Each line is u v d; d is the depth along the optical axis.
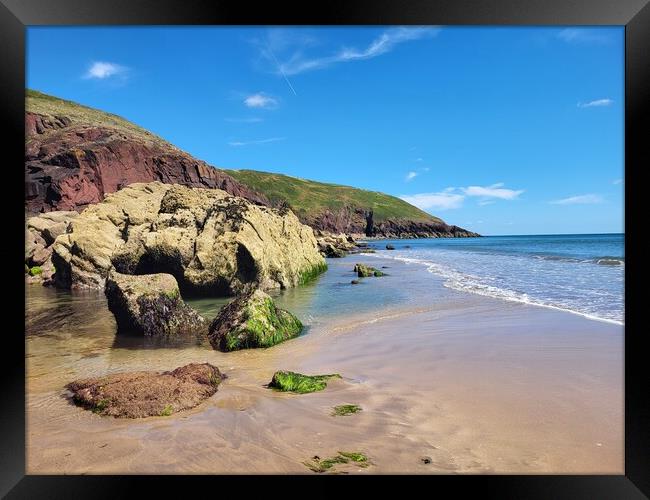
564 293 16.12
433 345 9.16
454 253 51.03
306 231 25.44
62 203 42.09
